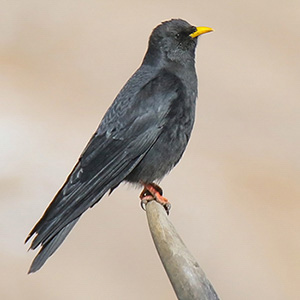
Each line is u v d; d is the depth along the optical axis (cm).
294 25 2492
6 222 1541
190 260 704
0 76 2066
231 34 2409
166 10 2511
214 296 691
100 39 2342
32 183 1652
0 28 2328
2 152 1731
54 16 2427
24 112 1898
